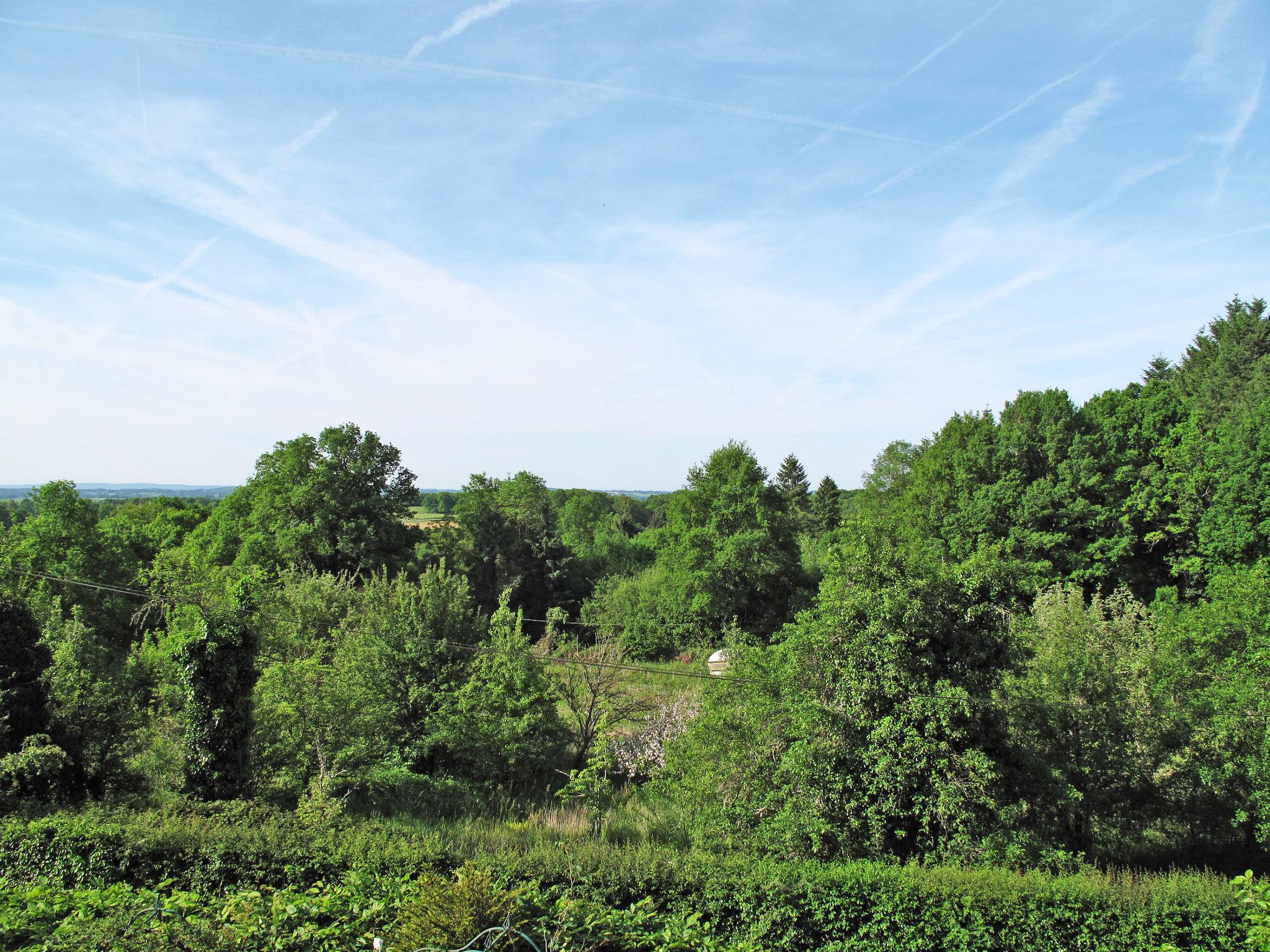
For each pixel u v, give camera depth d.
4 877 13.20
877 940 11.82
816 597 16.38
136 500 81.81
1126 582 37.34
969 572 15.44
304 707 19.55
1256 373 45.41
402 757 22.78
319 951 9.41
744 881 12.25
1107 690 17.06
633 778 24.14
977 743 14.29
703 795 16.36
